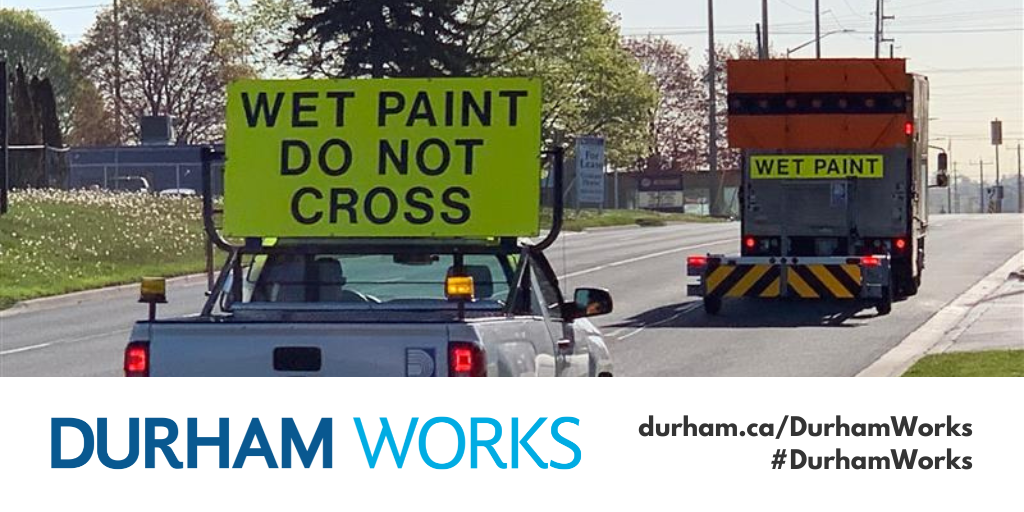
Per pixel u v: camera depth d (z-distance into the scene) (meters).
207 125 105.31
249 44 72.75
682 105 125.38
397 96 10.09
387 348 8.41
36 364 19.55
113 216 45.03
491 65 70.00
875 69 25.05
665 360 18.94
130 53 105.62
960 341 19.81
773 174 25.64
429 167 10.03
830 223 25.73
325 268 10.41
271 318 9.84
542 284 10.67
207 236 10.77
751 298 26.75
